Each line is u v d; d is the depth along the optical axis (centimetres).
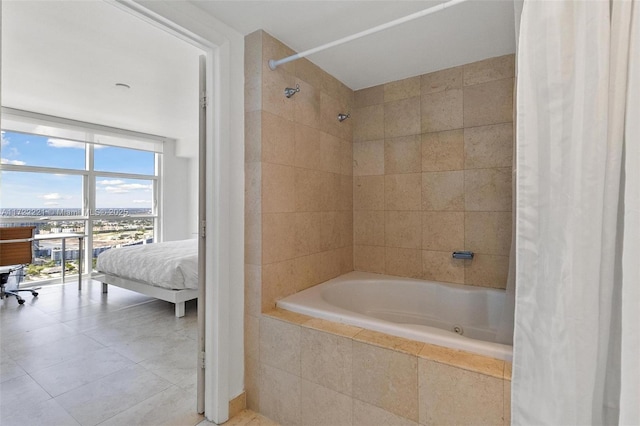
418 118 237
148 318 315
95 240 502
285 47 191
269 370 169
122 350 244
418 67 224
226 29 167
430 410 125
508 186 206
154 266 331
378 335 145
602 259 92
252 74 177
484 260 215
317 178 221
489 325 205
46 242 451
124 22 203
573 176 95
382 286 238
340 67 223
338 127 245
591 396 92
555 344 97
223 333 165
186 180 625
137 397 184
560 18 98
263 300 175
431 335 137
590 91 92
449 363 122
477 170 217
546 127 101
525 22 104
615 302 92
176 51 241
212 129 165
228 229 168
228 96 167
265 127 177
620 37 90
